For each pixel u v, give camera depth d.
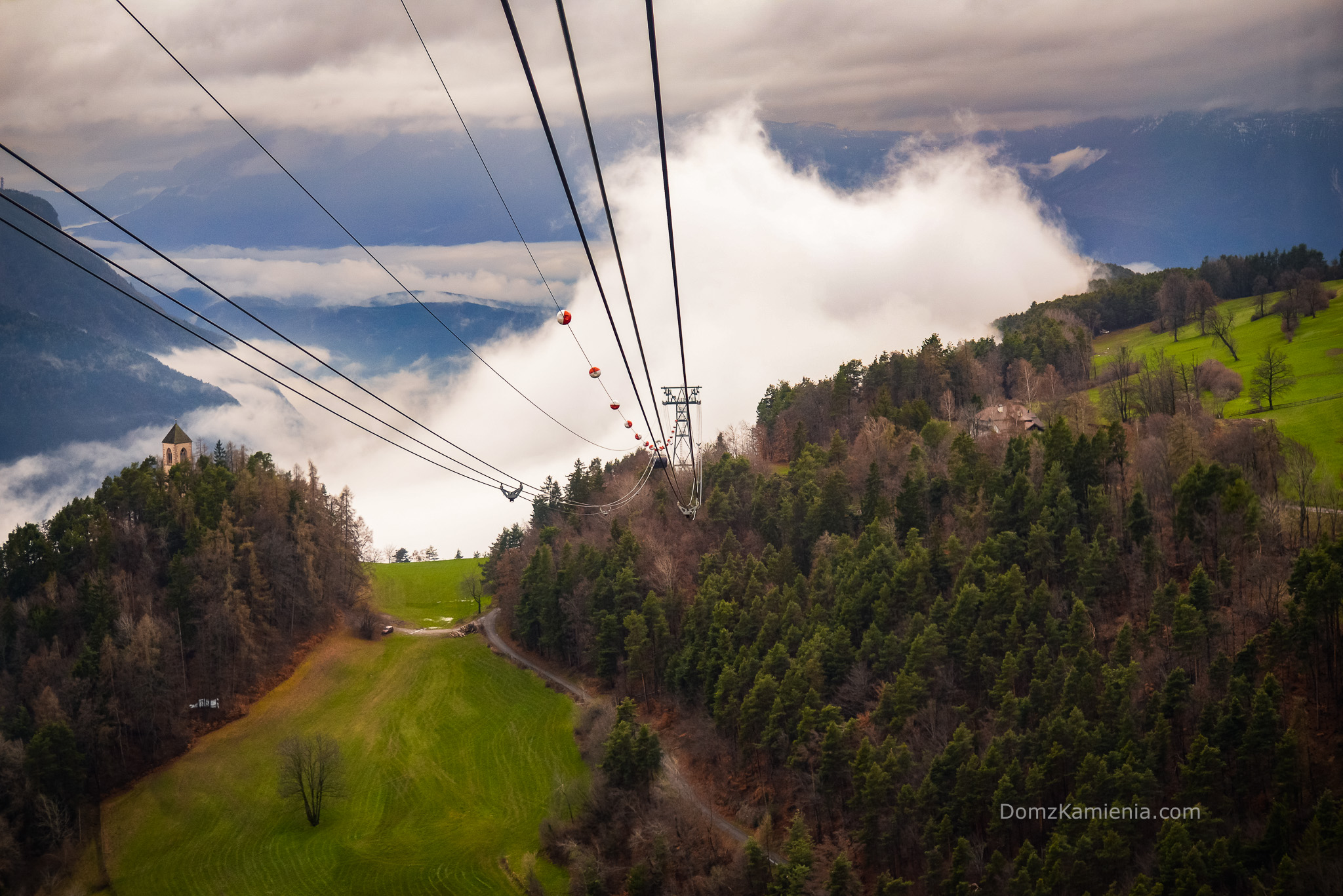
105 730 106.50
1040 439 127.06
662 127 17.88
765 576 116.06
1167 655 85.56
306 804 102.12
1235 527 93.81
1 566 131.50
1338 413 136.25
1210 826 69.25
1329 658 79.94
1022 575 94.81
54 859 95.06
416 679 135.75
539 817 99.62
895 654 94.19
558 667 135.38
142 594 128.75
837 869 73.44
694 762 102.88
